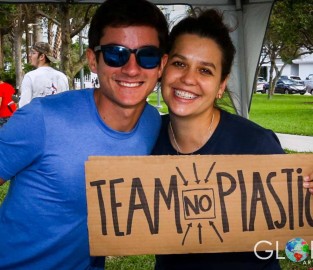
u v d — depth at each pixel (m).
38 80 2.95
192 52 0.92
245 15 2.73
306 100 12.92
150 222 0.91
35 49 3.02
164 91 0.96
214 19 0.94
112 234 0.90
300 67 24.64
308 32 9.69
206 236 0.92
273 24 9.42
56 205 0.89
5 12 8.57
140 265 1.84
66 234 0.91
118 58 0.87
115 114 0.90
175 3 2.84
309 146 4.71
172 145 1.00
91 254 0.90
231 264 0.97
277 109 9.40
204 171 0.92
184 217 0.91
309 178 0.92
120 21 0.87
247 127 0.95
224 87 0.99
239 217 0.92
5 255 0.92
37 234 0.90
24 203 0.89
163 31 0.91
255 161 0.92
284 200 0.92
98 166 0.88
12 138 0.85
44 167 0.87
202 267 0.97
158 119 1.03
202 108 0.94
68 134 0.87
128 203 0.90
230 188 0.92
